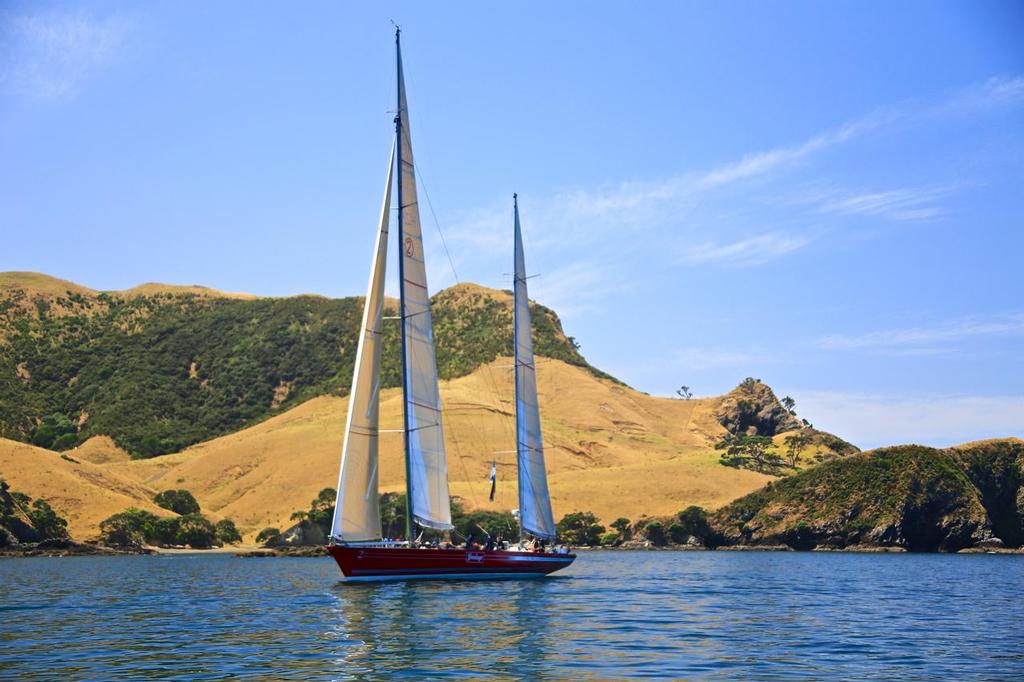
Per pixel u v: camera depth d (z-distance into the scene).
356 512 57.56
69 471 162.50
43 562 109.56
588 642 36.81
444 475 61.66
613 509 189.12
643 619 45.19
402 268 60.53
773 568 98.56
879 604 55.28
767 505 168.62
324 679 28.41
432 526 61.06
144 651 33.69
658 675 29.73
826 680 29.17
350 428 57.22
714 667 31.33
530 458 70.56
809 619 46.41
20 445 164.00
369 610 47.19
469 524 155.88
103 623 42.38
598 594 59.22
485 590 58.19
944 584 73.56
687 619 45.56
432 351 61.69
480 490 186.12
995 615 49.19
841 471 167.75
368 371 57.78
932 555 140.25
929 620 46.53
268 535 161.25
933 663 32.69
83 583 69.50
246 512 183.75
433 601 51.47
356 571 58.59
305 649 34.31
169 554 141.12
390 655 33.06
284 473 197.88
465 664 31.36
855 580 78.06
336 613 46.00
